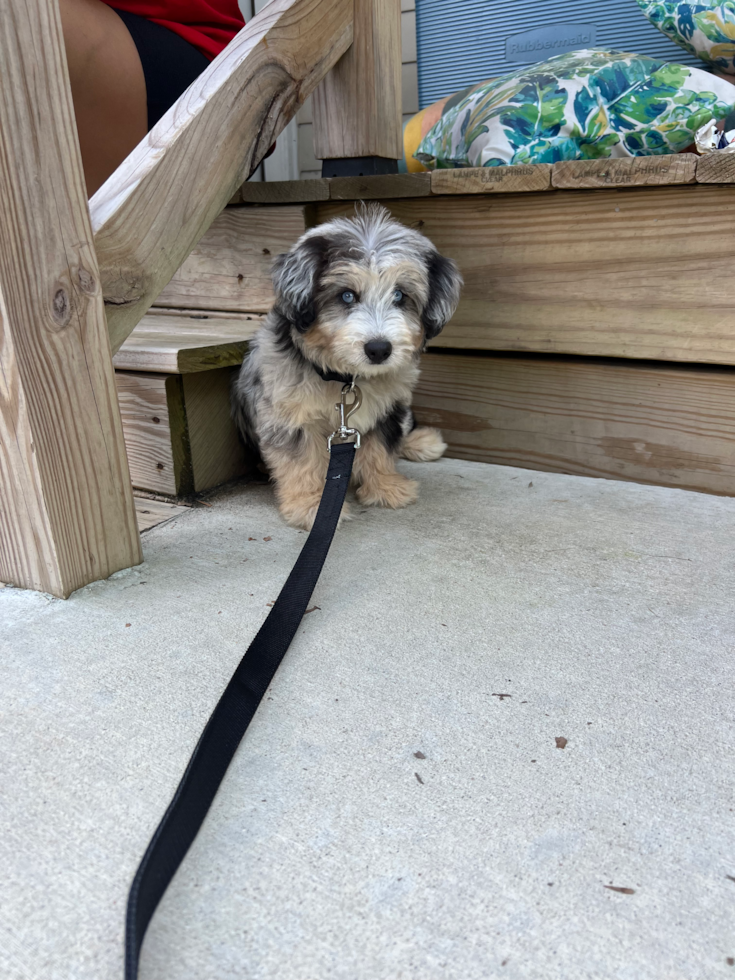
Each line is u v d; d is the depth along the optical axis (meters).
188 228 0.70
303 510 0.79
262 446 0.84
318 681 0.52
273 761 0.45
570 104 0.88
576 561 0.70
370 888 0.37
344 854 0.39
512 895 0.36
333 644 0.57
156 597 0.64
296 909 0.35
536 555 0.71
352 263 0.74
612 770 0.44
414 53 1.34
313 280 0.75
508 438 0.96
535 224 0.86
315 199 0.95
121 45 0.88
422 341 0.83
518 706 0.50
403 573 0.68
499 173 0.84
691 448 0.85
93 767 0.45
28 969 0.33
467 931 0.34
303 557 0.61
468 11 1.28
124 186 0.65
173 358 0.80
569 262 0.85
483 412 0.97
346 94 0.94
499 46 1.28
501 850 0.39
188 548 0.74
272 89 0.77
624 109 0.87
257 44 0.73
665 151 0.88
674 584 0.65
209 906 0.36
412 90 1.37
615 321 0.85
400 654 0.55
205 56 1.02
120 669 0.54
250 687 0.49
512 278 0.89
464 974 0.32
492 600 0.63
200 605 0.63
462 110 0.97
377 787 0.43
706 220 0.77
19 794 0.43
